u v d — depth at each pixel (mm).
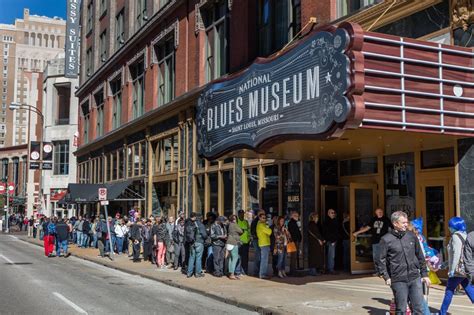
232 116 14414
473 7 11570
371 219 14945
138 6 33844
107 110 38469
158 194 29250
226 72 22641
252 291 12797
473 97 11438
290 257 15773
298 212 17109
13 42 176750
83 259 24188
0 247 33469
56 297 12539
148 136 29781
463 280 8758
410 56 10750
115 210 36406
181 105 25188
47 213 63219
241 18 21000
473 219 11531
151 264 20391
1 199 82812
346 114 9930
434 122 10953
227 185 21828
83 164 45719
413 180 14344
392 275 7660
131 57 33531
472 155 11648
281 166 18203
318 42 10859
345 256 16422
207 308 11195
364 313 9828
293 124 11609
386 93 10398
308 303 10945
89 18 46250
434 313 9008
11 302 11797
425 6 12586
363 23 14492
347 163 17000
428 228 13570
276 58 12383
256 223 16078
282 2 19312
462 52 11344
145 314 10438
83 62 46844
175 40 26734
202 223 16719
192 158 24406
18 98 173875
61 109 65875
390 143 13016
